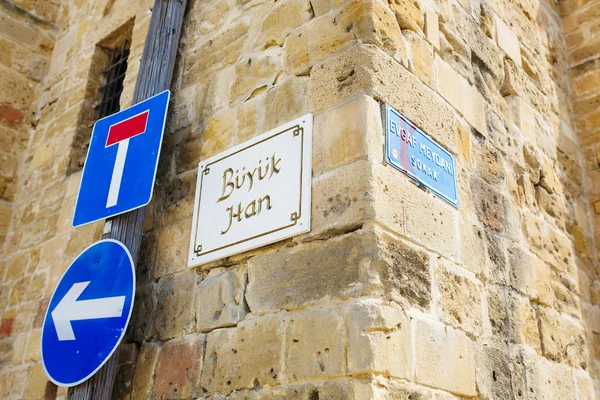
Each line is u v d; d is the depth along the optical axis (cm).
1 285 579
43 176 605
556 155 468
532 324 334
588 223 494
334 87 272
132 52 542
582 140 534
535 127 438
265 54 319
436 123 300
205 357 274
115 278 295
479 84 368
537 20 524
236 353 262
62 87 651
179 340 291
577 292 417
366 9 278
